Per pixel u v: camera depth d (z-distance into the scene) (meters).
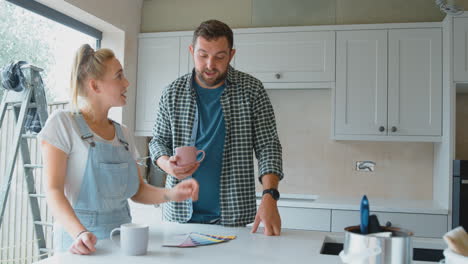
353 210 2.96
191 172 1.54
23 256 2.89
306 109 3.59
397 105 3.08
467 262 0.88
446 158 2.92
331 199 3.23
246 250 1.25
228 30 1.67
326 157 3.55
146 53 3.62
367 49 3.14
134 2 3.65
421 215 2.88
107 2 3.25
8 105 2.61
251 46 3.33
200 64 1.67
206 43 1.63
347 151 3.52
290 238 1.42
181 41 3.53
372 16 3.35
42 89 2.57
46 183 1.39
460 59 2.84
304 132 3.59
